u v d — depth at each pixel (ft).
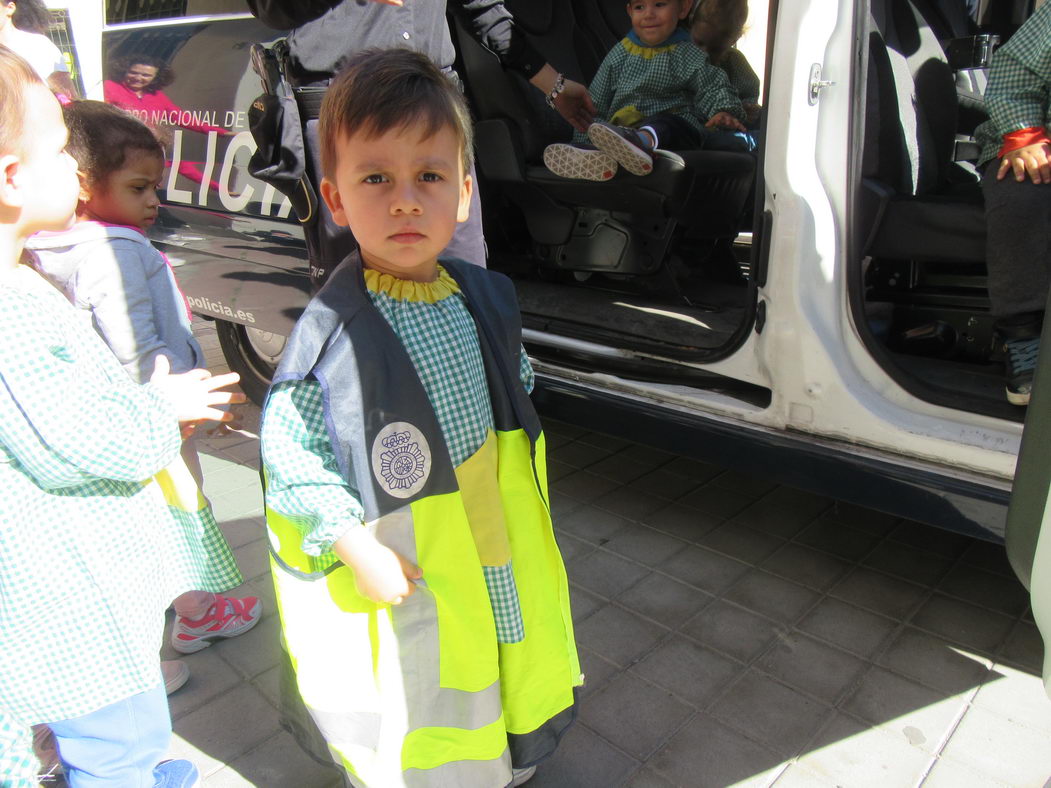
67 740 4.56
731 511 9.55
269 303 9.76
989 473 6.59
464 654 4.53
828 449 7.32
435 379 4.41
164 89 10.47
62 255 5.42
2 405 3.77
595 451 11.19
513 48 8.94
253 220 9.53
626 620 7.63
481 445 4.62
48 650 4.23
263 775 5.97
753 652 7.17
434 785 4.72
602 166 9.45
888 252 7.97
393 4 6.49
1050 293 3.37
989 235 7.00
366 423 4.12
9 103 3.67
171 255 10.98
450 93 4.29
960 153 10.29
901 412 7.06
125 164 5.72
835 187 6.97
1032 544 3.54
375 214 4.15
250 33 9.39
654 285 10.68
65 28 34.47
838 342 7.18
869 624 7.50
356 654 4.51
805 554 8.64
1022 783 5.77
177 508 5.03
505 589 4.72
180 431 4.75
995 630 7.39
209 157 9.94
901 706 6.52
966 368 8.07
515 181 10.93
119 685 4.45
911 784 5.78
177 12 10.57
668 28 10.90
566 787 5.82
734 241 13.41
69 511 4.19
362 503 4.18
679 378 8.56
